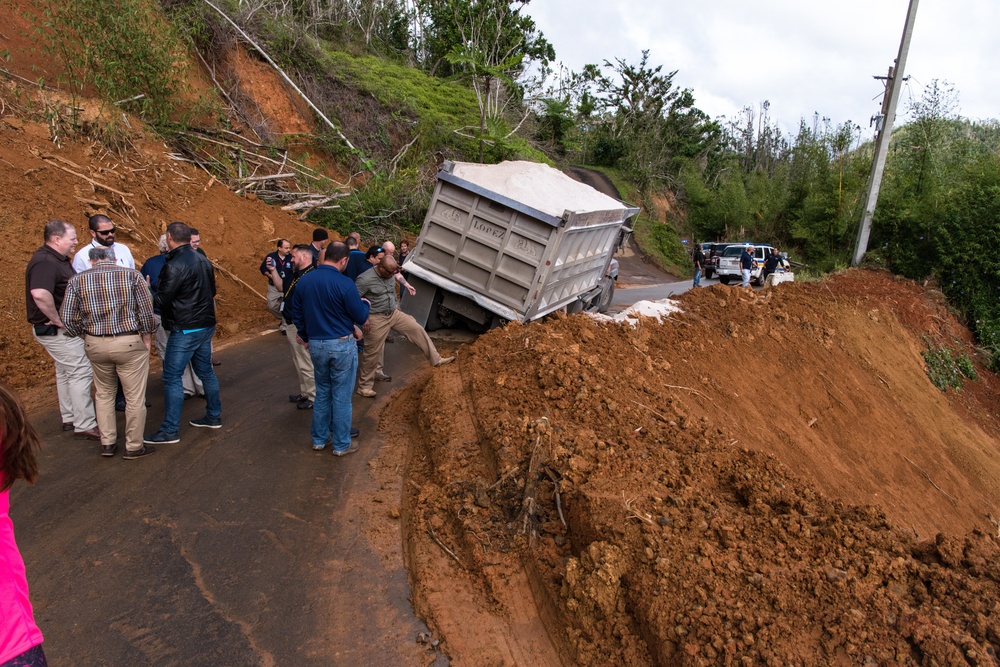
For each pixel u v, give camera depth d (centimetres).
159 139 1300
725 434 573
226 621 360
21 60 1178
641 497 416
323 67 2094
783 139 5353
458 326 1097
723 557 354
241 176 1484
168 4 1636
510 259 954
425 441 591
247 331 986
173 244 547
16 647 214
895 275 1706
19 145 973
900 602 320
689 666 297
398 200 1886
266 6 2038
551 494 449
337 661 339
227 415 652
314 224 1540
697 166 5159
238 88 1739
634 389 637
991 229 1597
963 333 1595
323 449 588
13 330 739
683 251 4066
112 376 524
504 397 602
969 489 1067
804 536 379
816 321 1212
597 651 340
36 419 609
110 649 332
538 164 1206
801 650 295
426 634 362
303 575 407
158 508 469
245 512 473
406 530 463
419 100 2400
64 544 417
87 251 605
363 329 712
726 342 975
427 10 3253
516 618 377
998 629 302
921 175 1817
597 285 1396
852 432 1008
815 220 2433
